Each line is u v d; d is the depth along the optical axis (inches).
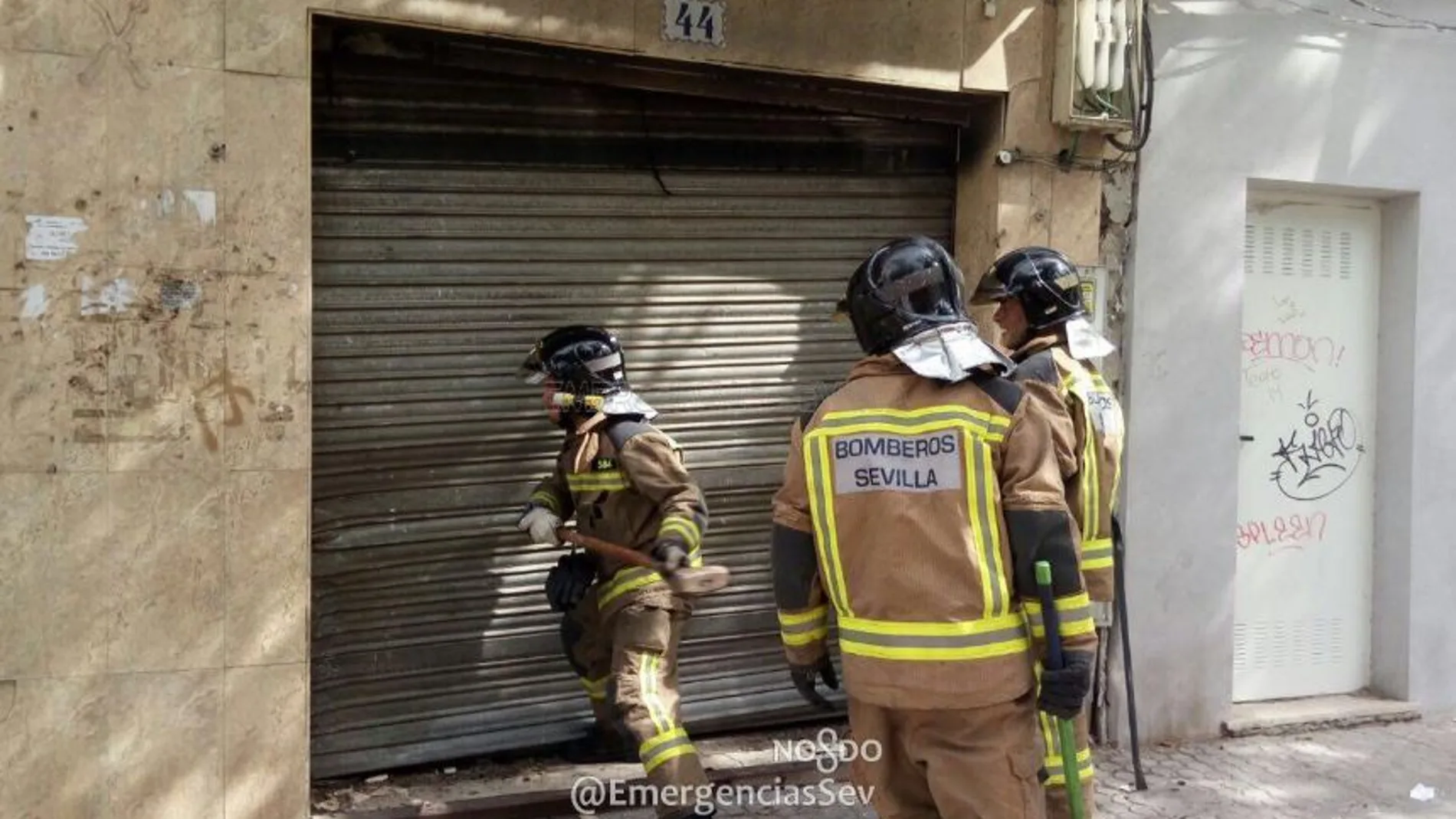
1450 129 253.8
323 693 187.5
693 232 209.0
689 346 209.6
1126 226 230.1
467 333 194.1
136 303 163.8
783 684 220.2
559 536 180.2
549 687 203.8
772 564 136.0
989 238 220.7
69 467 161.8
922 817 134.3
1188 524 234.8
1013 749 126.6
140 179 163.3
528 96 194.7
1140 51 221.6
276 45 168.2
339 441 186.4
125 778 165.5
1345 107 244.4
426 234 190.2
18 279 158.7
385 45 182.9
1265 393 250.2
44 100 158.9
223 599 168.9
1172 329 232.4
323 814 179.9
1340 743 238.8
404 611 192.5
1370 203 258.5
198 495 167.3
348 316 186.1
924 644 124.6
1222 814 201.8
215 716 169.2
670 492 173.0
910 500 125.7
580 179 199.9
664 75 198.5
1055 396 148.2
